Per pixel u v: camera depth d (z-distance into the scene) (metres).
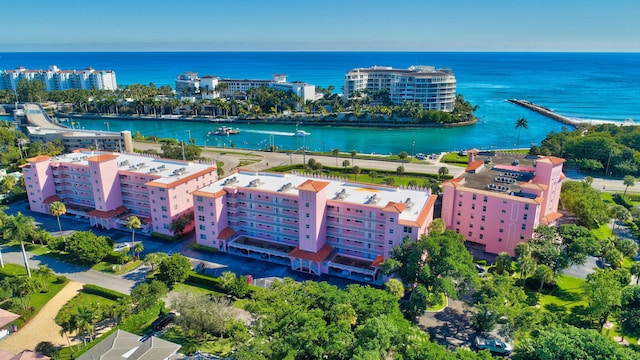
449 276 99.25
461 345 93.38
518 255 114.06
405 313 103.88
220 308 96.75
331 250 127.31
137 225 134.38
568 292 113.69
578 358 72.44
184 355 90.62
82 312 91.19
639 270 108.06
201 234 139.62
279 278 121.69
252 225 139.50
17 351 93.94
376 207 119.94
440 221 122.12
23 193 182.88
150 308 102.38
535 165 152.25
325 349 77.44
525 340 82.88
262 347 78.75
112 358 80.56
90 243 127.81
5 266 126.75
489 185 137.00
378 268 117.69
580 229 122.25
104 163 152.12
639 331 88.81
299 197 120.94
